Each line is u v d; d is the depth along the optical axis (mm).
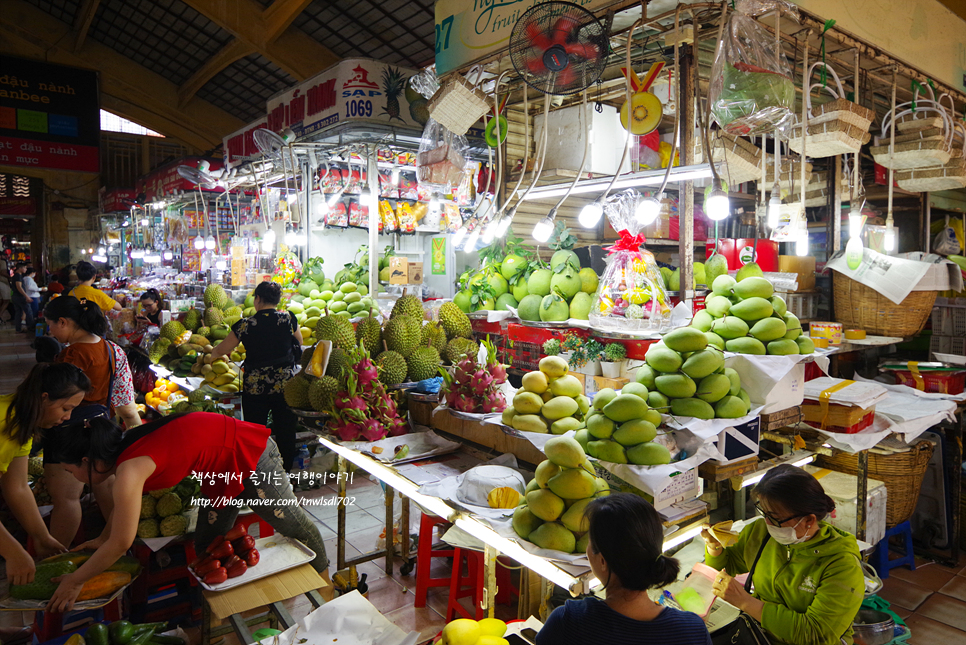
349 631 1982
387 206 5902
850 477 3223
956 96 3762
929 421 3010
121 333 6703
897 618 2314
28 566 2236
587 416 2133
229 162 7391
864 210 5422
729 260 3811
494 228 3340
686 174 2926
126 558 2451
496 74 3318
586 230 6191
